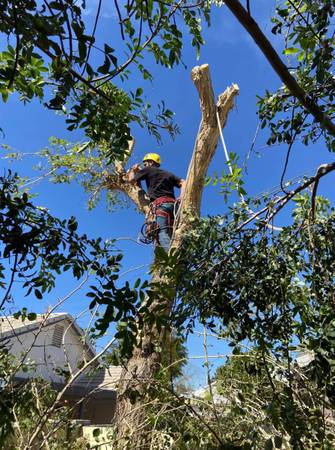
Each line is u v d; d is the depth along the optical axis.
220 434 2.68
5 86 1.98
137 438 2.94
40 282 1.93
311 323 2.10
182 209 3.76
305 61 2.07
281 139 2.32
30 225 1.83
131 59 1.71
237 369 2.94
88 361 3.34
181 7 2.13
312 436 2.10
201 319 2.34
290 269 2.34
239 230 2.36
